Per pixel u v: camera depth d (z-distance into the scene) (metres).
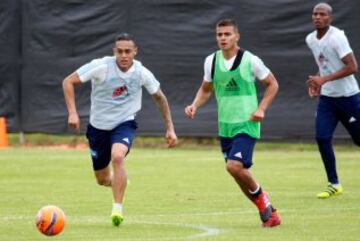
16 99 67.38
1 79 67.38
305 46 63.38
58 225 28.70
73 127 33.03
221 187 45.19
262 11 63.53
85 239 28.84
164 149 67.62
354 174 51.25
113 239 28.81
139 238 28.97
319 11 40.88
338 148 65.62
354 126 42.19
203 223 32.81
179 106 65.12
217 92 32.12
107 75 33.66
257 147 67.38
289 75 63.66
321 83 40.16
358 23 62.47
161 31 65.12
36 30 66.62
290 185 45.97
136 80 33.88
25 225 32.16
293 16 63.28
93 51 65.94
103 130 34.28
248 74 31.47
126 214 35.44
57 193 42.69
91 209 37.09
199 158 60.91
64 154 63.44
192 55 64.88
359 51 62.47
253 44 63.75
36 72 66.88
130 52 33.31
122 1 65.44
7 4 66.88
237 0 63.84
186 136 65.12
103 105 34.06
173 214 35.41
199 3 64.56
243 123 31.39
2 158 60.47
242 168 31.23
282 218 34.00
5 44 67.00
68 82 33.19
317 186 45.53
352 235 29.55
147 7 65.12
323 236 29.30
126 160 59.62
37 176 50.50
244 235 29.56
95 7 65.69
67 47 66.25
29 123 67.31
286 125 63.91
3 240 28.70
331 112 41.78
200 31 64.69
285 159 59.84
